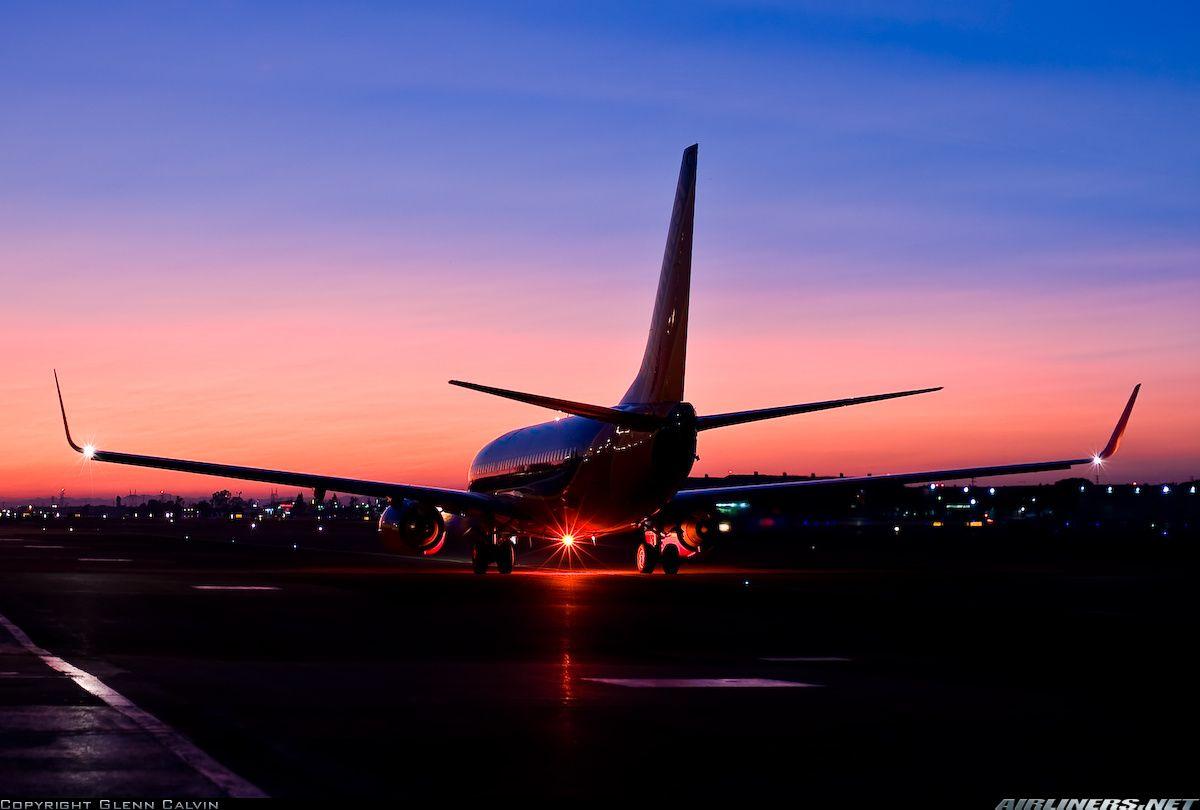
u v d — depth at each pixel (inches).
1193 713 503.8
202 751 387.5
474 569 1716.3
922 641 788.0
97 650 677.3
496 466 1969.7
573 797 339.0
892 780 367.2
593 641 766.5
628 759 390.6
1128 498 6023.6
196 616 908.0
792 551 2815.0
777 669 634.2
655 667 634.8
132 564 1867.6
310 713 465.7
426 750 398.3
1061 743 432.5
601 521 1604.3
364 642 741.9
